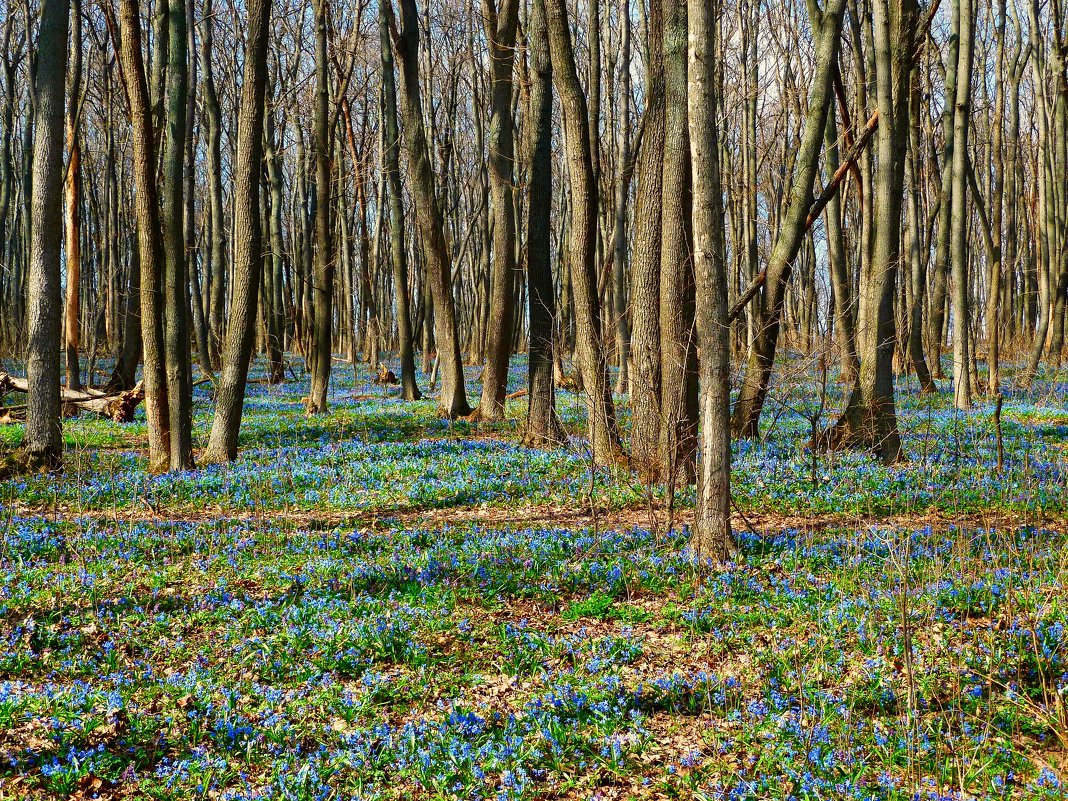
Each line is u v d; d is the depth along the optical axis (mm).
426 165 23578
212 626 8133
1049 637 7199
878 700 6398
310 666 7148
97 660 7352
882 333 16781
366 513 13625
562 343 19516
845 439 17109
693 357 14172
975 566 9211
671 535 11078
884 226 16625
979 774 5402
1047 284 35750
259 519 13227
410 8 22797
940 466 15211
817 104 16906
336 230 44812
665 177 13742
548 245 19406
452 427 22594
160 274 16641
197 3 38438
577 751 5828
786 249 17859
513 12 22359
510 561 10109
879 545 10039
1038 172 42219
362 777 5480
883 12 16266
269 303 39719
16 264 49375
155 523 12656
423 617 8266
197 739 5984
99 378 35656
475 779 5441
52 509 13805
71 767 5500
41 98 16406
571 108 16312
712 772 5566
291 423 23859
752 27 35531
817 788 5168
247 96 16938
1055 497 12898
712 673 6988
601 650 7473
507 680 7016
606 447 15906
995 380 25719
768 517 12547
